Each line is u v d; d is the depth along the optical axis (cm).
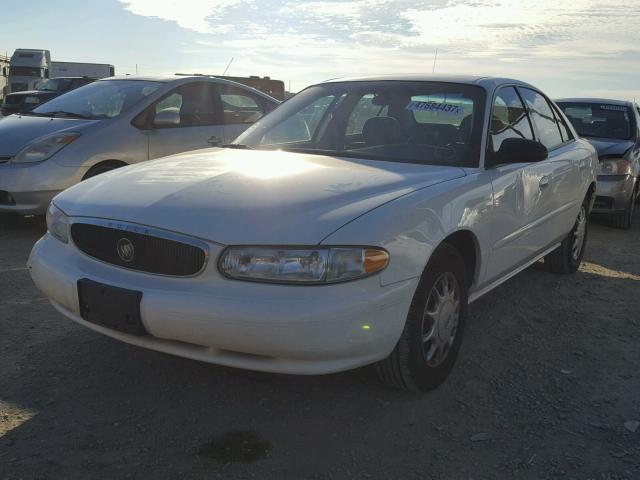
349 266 254
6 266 497
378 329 262
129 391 308
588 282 529
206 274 257
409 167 336
